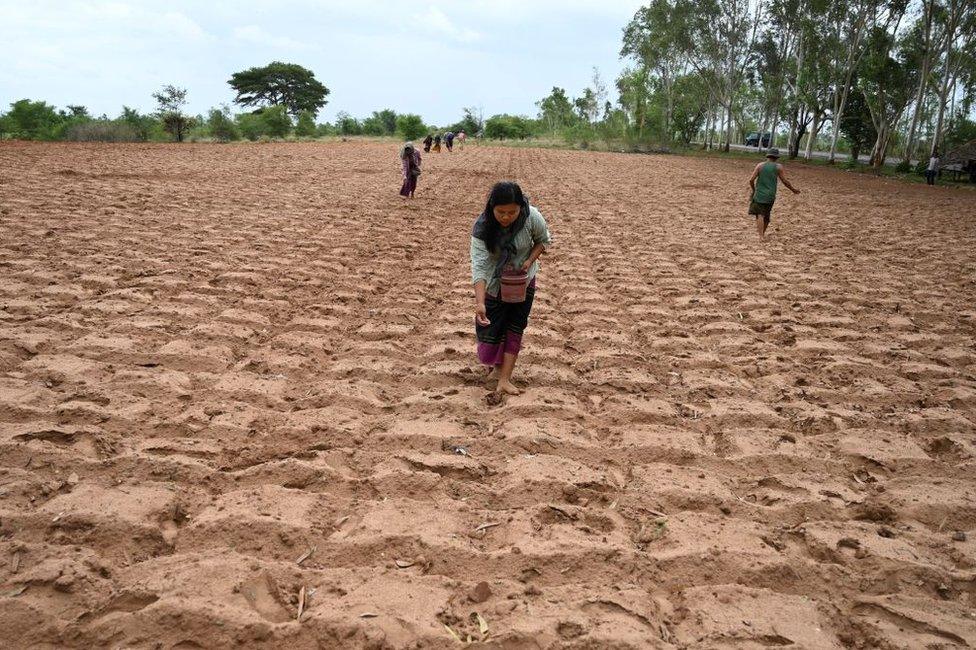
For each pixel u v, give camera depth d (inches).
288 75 3093.0
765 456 142.8
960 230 494.0
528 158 1360.7
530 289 168.1
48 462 124.8
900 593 102.6
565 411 160.4
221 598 92.9
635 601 96.7
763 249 395.5
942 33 1342.3
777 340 227.1
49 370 165.8
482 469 133.5
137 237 334.0
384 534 109.4
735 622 94.2
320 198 534.9
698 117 2364.7
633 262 349.1
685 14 1891.0
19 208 392.8
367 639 87.3
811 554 111.8
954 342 230.8
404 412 158.9
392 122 2906.0
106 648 84.5
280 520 111.3
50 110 1940.2
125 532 105.9
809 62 1584.6
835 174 1264.8
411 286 279.0
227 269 283.4
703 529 116.3
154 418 145.9
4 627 85.7
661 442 147.5
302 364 184.5
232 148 1267.2
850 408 171.3
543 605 95.1
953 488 133.0
